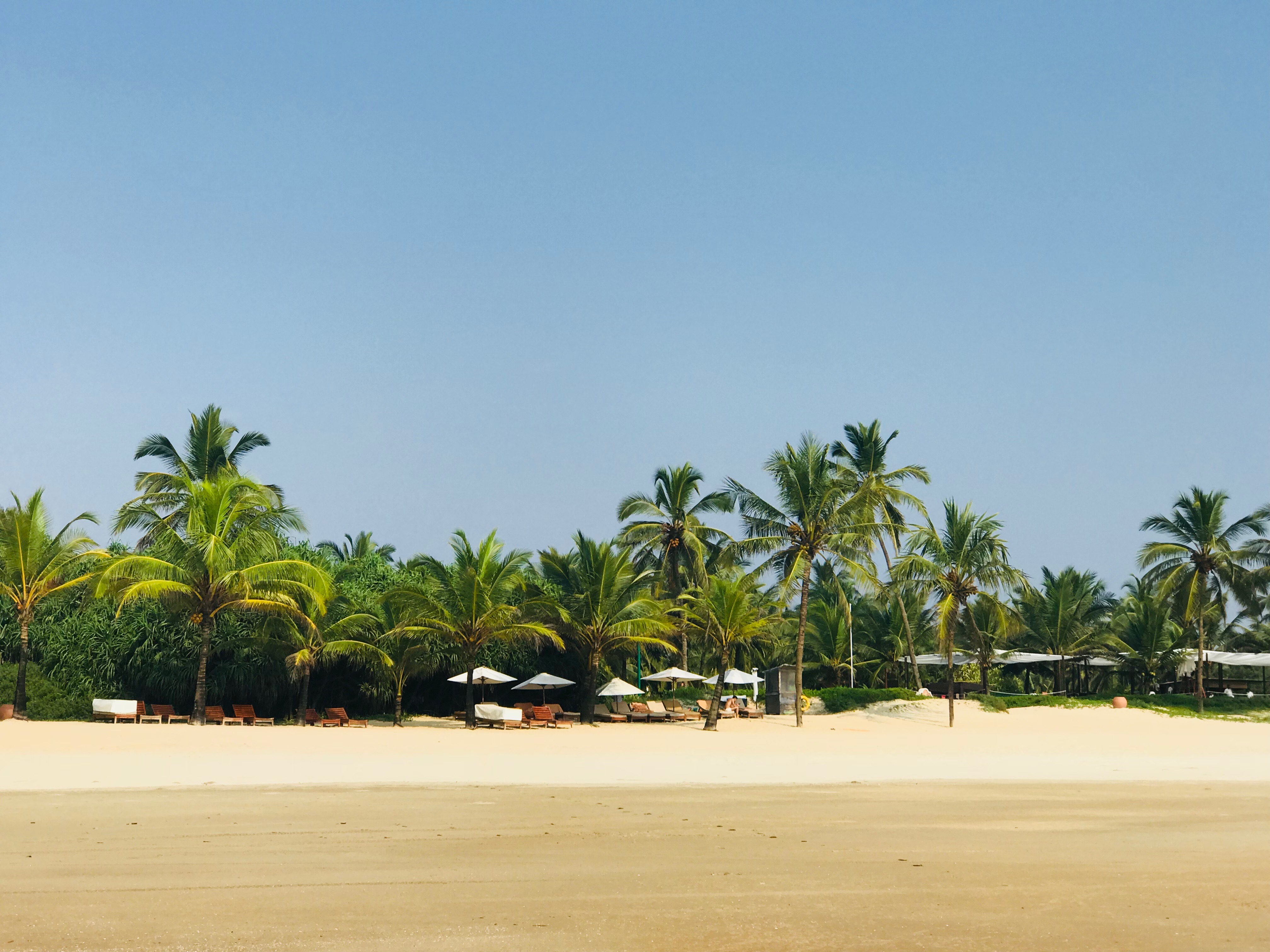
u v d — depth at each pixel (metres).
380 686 46.91
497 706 45.62
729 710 52.22
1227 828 15.64
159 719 39.78
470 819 15.77
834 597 70.81
